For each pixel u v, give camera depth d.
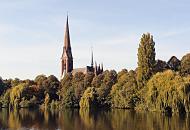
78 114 129.00
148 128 85.94
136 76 146.38
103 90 162.25
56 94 191.75
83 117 116.00
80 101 160.50
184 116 108.75
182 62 148.62
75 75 190.25
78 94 172.62
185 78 120.25
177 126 87.31
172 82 119.44
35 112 143.00
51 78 197.88
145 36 144.38
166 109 121.25
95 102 158.50
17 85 192.62
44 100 179.00
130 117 110.50
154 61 143.38
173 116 109.12
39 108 172.12
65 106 169.00
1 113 137.75
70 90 172.62
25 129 89.38
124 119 105.50
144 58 142.62
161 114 116.94
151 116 110.94
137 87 144.25
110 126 91.56
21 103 177.75
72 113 134.25
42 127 92.44
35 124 98.38
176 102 116.19
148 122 96.19
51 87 193.75
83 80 182.12
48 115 126.00
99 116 117.81
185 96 114.69
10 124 98.62
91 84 179.00
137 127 88.06
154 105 124.56
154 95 124.19
